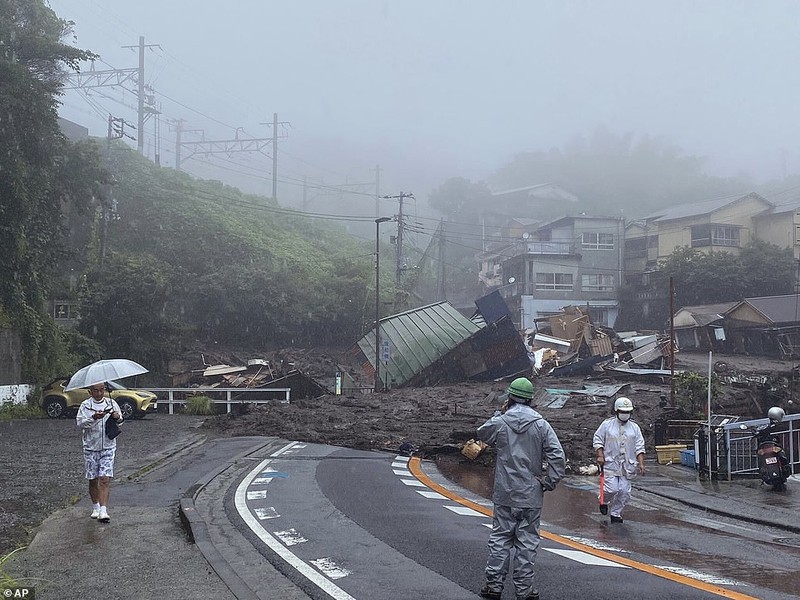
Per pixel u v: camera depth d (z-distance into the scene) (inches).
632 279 2650.1
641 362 1801.2
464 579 264.1
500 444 250.5
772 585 267.6
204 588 251.4
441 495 476.1
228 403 1158.3
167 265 2015.3
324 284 2174.0
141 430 860.6
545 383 1565.0
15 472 519.5
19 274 1131.3
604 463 408.2
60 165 1268.5
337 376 1435.8
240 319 2022.6
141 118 2605.8
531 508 243.4
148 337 1633.9
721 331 2159.2
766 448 520.7
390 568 280.2
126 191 2373.3
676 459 666.2
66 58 1250.0
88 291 1562.5
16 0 1239.5
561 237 2719.0
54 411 1031.0
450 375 1696.6
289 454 676.7
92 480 366.9
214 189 2832.2
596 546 334.3
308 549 312.3
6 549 307.9
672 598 242.5
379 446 746.8
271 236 2556.6
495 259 2962.6
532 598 239.3
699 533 380.2
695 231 2576.3
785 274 2390.5
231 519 378.3
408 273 2691.9
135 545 315.9
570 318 1999.3
